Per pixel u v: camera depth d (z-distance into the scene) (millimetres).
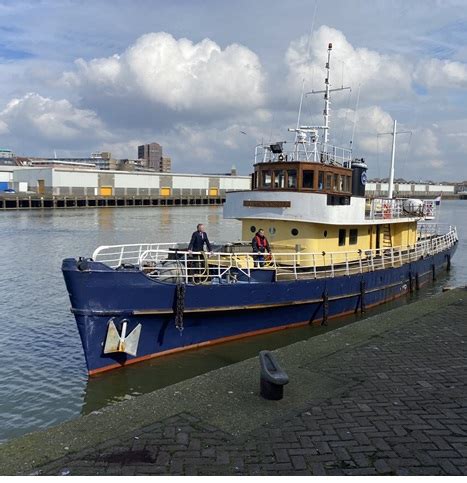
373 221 19344
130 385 12195
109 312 12039
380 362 9320
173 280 13484
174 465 5645
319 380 8375
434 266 27688
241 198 17750
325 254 16922
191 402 7430
